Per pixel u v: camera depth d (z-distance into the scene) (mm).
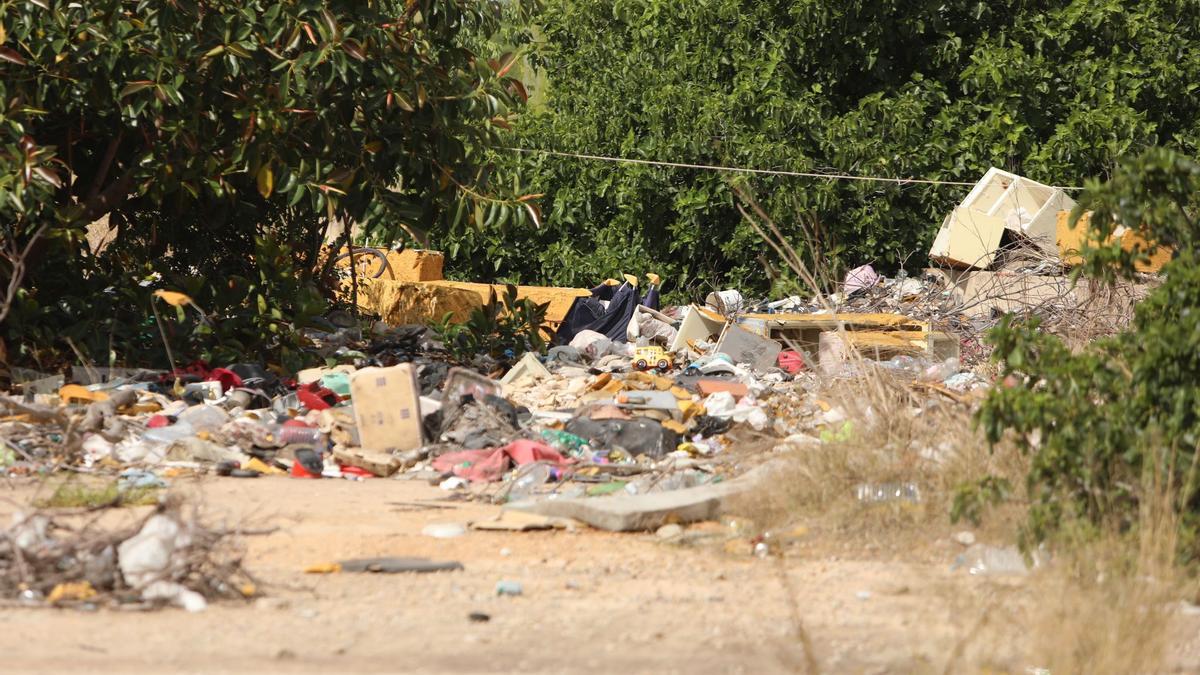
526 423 39906
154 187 49062
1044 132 81000
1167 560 21438
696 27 84812
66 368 46500
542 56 90312
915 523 27484
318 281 61500
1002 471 27906
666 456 36594
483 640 20047
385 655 19172
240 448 36531
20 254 46438
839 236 78250
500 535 27797
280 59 46281
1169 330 23797
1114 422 23812
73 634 19719
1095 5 80875
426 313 66500
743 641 20203
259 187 47281
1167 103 81312
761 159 77750
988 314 61188
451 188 51094
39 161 42594
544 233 85875
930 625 20766
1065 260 60312
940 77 83875
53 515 23453
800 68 84688
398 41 48375
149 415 39969
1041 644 18484
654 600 22734
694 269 83875
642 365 52688
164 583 21891
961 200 78375
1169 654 19281
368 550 25969
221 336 49375
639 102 84938
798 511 28484
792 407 41688
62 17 44750
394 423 37062
